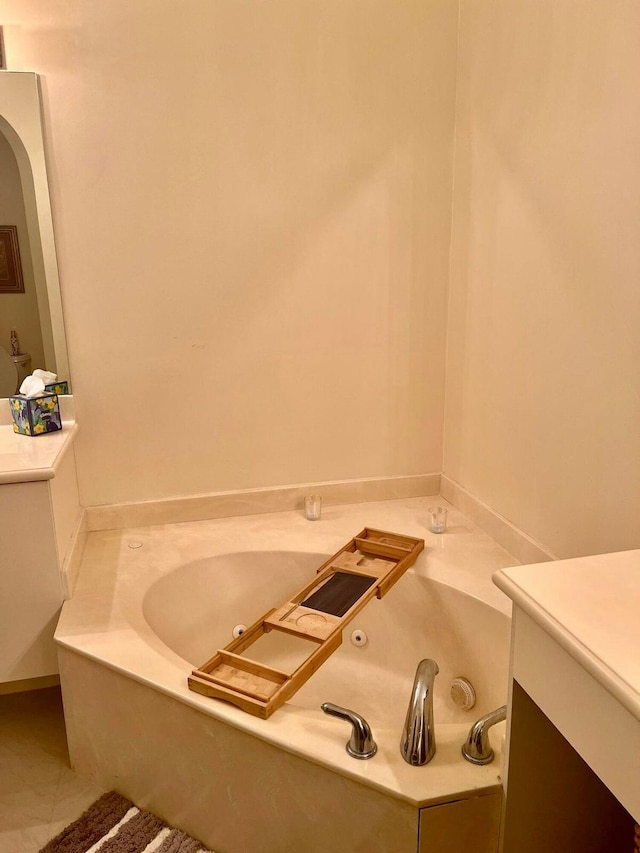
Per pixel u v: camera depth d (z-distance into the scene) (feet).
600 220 5.19
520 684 3.76
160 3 6.52
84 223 6.77
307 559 6.98
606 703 2.98
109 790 5.61
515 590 3.59
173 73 6.68
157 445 7.48
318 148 7.16
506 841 4.12
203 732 4.76
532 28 5.90
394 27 7.08
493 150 6.68
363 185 7.36
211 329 7.32
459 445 7.85
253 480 7.84
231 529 7.48
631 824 4.43
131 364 7.21
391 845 4.12
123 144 6.70
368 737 4.25
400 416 8.09
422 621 6.46
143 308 7.11
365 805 4.15
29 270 6.72
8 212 6.55
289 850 4.62
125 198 6.81
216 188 7.01
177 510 7.65
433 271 7.77
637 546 5.07
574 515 5.78
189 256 7.09
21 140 6.43
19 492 5.57
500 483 6.97
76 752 5.72
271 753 4.45
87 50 6.45
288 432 7.80
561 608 3.39
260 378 7.57
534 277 6.12
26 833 5.21
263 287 7.35
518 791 4.05
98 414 7.25
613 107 4.98
